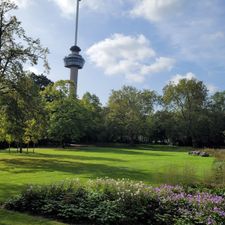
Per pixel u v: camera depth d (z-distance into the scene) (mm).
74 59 148375
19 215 10219
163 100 91500
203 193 12133
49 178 20016
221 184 15258
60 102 67438
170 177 15883
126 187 11336
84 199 10758
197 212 9961
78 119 69438
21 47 33312
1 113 34562
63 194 11062
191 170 16750
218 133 87812
